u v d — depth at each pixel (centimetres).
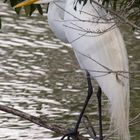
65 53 1916
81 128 1348
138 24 834
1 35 2062
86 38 873
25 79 1711
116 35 859
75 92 1641
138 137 1335
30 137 1348
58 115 1482
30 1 867
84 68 897
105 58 855
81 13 870
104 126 1409
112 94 842
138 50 1975
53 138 1345
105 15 827
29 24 2198
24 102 1555
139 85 1655
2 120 1440
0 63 1820
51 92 1636
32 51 1933
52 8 952
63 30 948
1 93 1603
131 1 786
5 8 2355
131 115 1482
